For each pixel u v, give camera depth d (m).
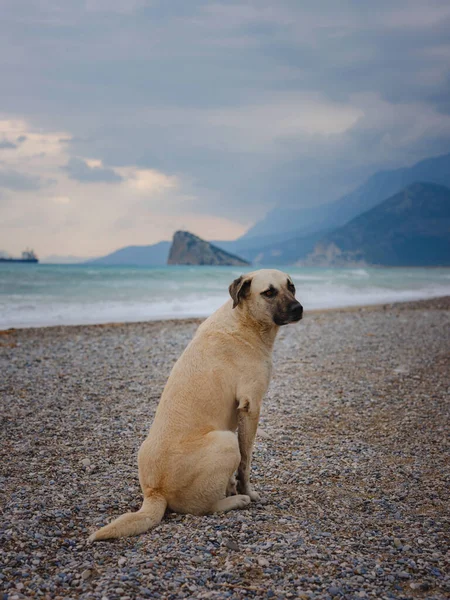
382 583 1.33
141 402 3.16
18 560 1.42
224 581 1.33
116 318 7.04
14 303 8.13
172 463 1.67
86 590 1.29
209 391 1.75
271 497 1.91
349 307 9.22
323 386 3.60
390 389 3.53
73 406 3.05
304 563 1.41
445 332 6.04
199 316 7.42
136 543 1.52
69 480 2.03
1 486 1.96
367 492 1.97
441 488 2.01
